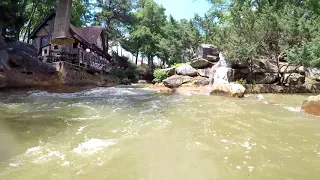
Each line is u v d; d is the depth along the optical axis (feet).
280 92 43.39
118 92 41.52
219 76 42.65
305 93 43.24
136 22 117.29
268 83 46.68
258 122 18.37
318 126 17.29
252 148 12.98
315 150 12.75
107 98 32.78
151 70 136.87
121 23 118.42
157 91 42.42
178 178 9.69
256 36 43.14
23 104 26.30
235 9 46.06
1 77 37.14
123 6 107.45
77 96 35.32
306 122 18.40
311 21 40.19
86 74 62.59
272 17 41.68
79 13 104.12
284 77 48.37
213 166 10.79
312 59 36.11
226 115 20.62
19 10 49.85
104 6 108.06
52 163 10.73
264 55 48.01
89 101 29.55
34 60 46.29
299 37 40.19
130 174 9.94
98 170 10.20
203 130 16.24
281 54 46.57
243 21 43.98
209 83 43.88
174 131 15.99
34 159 11.12
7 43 51.21
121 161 11.16
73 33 65.00
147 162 11.13
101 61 81.35
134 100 30.32
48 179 9.32
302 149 12.88
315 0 49.06
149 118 19.67
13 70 41.22
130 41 136.15
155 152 12.32
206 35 91.25
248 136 14.99
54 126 16.89
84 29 91.20
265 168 10.61
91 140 13.97
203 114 21.04
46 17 74.64
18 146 12.76
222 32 48.75
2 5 43.60
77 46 69.46
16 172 9.81
